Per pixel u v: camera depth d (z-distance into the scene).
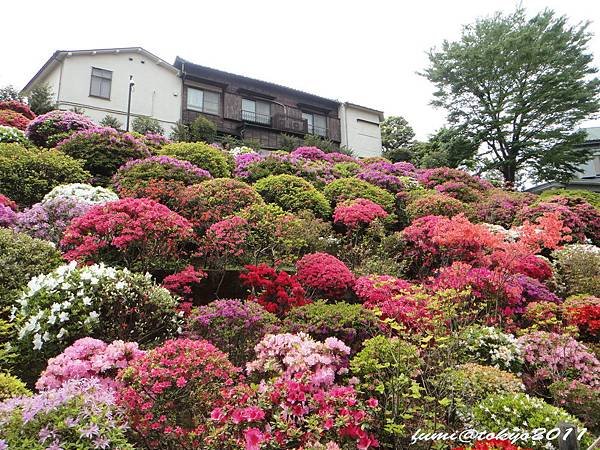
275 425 2.37
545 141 18.77
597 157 23.39
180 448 2.45
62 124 9.88
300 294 4.77
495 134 19.42
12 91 14.85
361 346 3.84
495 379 3.24
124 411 2.33
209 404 2.54
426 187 12.49
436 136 21.86
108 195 6.43
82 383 2.26
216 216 6.42
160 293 3.97
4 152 7.06
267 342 3.21
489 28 19.73
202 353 2.67
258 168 10.17
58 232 5.53
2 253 4.07
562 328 4.64
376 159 15.21
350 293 5.50
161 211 5.22
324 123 22.48
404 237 7.49
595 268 6.73
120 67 16.34
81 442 1.87
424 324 3.83
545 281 6.62
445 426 2.96
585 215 9.74
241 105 19.62
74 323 3.34
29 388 3.12
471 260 6.32
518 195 11.60
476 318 4.79
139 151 9.10
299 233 6.77
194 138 15.16
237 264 6.12
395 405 2.83
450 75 19.92
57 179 7.30
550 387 3.56
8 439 1.76
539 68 18.53
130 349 2.93
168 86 17.66
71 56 15.39
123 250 4.99
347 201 9.02
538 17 19.05
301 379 2.67
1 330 3.33
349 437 2.45
